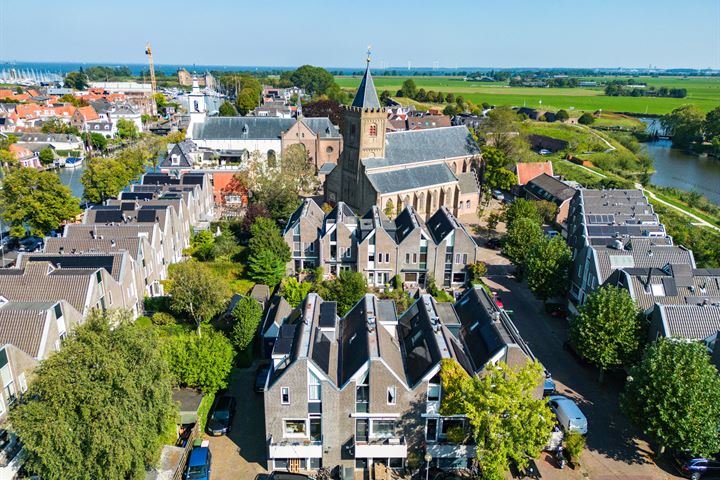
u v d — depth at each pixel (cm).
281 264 7831
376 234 7600
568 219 9869
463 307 5672
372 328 4606
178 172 12850
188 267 6450
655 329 5366
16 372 4347
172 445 4650
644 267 6391
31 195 9231
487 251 9762
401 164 11019
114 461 3703
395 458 4506
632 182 14438
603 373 5684
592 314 5556
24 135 18112
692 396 4234
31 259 6297
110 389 3753
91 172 11375
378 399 4288
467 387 3934
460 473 4481
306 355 4228
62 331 5034
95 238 7038
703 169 18850
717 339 4875
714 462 4469
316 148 14500
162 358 4328
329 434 4388
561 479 4466
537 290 7144
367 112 10281
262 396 5484
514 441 3912
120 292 6250
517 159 14512
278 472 4372
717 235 9756
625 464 4650
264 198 10288
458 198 11538
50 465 3600
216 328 6394
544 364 6116
